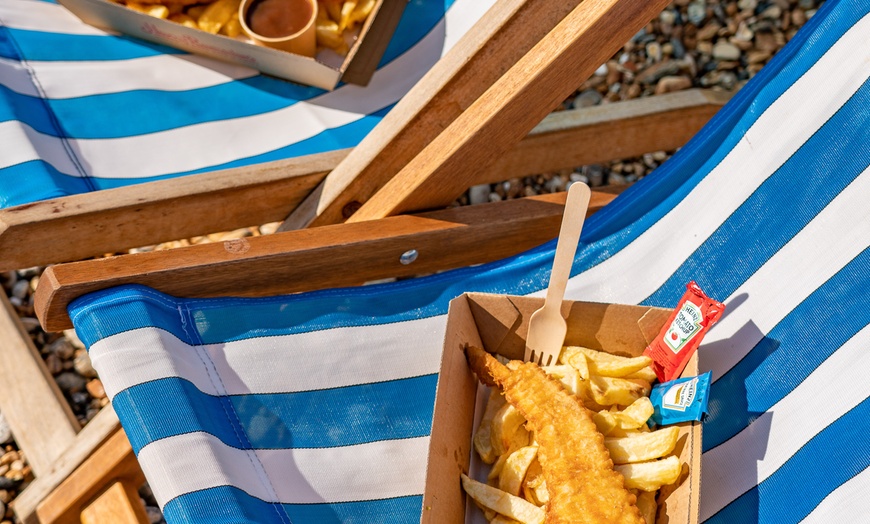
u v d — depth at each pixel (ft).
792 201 4.63
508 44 4.70
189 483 4.29
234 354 4.67
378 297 4.86
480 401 4.66
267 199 5.00
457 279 4.92
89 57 5.40
